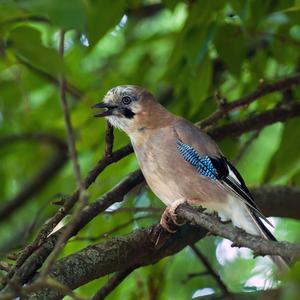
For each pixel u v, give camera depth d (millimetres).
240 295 10836
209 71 11781
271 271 10875
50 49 7164
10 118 15961
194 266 13727
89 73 14836
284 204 11477
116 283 10062
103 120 13352
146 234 9484
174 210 9352
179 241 10008
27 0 6574
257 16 11867
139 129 11180
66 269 8812
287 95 12250
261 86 11547
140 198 13266
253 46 12953
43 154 16734
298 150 12094
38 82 15031
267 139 14664
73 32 14844
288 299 5664
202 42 11391
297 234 14211
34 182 16219
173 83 12688
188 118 12938
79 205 7641
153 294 11844
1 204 16172
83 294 11891
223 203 10969
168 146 11016
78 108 13773
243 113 12977
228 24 12055
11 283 6949
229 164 11039
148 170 11125
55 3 6504
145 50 14664
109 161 9781
